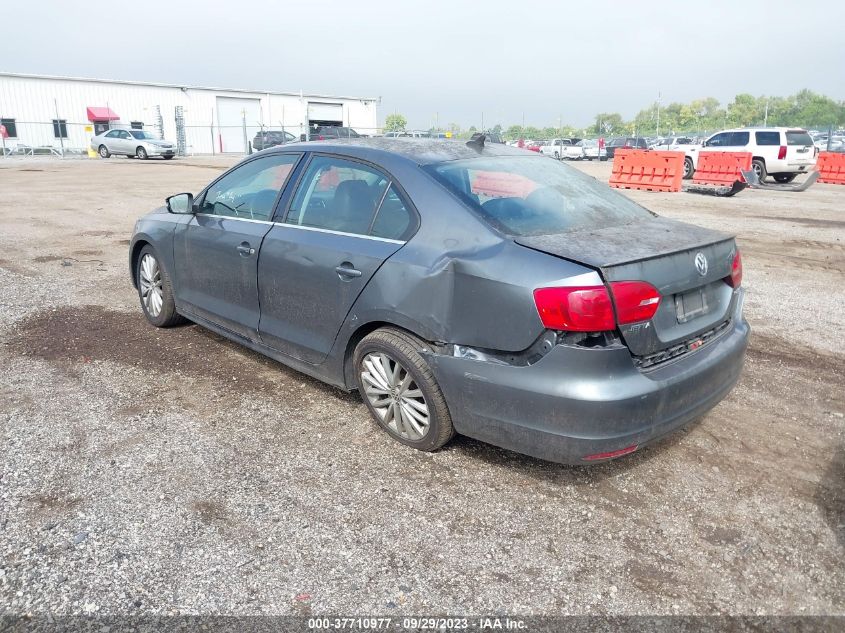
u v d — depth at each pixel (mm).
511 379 2990
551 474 3383
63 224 11391
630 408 2850
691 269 3133
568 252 2914
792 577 2680
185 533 2855
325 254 3727
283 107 59688
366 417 3969
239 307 4488
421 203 3416
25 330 5465
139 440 3641
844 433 3883
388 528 2934
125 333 5430
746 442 3754
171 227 5051
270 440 3678
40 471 3301
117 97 49625
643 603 2529
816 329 5859
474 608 2488
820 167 23078
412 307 3299
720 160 19359
